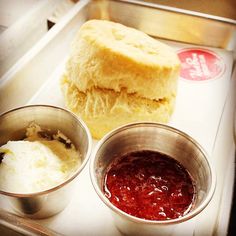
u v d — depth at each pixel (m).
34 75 0.19
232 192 0.15
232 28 0.22
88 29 0.18
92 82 0.17
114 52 0.16
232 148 0.17
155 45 0.18
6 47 0.20
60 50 0.21
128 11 0.23
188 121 0.19
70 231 0.14
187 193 0.14
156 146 0.15
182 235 0.14
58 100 0.19
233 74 0.22
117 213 0.12
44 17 0.22
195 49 0.23
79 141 0.15
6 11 0.22
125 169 0.15
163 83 0.17
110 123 0.17
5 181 0.13
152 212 0.13
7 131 0.15
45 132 0.16
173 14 0.22
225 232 0.14
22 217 0.14
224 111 0.19
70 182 0.13
